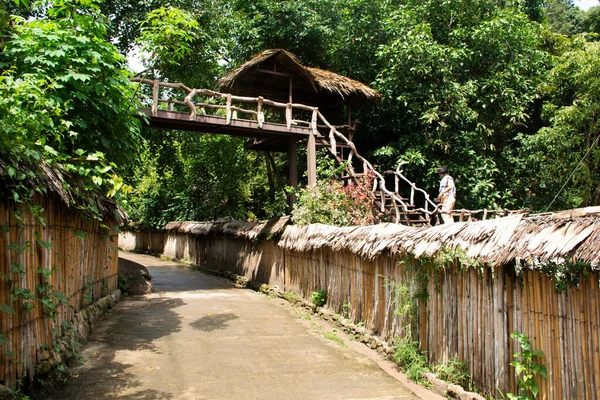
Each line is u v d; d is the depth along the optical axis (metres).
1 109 4.15
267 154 14.63
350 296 7.39
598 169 12.41
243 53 15.76
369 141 15.13
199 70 14.15
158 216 23.23
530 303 3.77
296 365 5.61
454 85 12.62
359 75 14.76
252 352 6.11
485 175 13.05
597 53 11.63
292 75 12.10
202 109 10.33
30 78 5.38
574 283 3.39
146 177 22.81
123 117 6.73
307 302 8.92
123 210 8.02
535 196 13.98
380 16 14.30
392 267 6.07
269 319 8.18
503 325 4.05
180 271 16.59
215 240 16.00
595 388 3.19
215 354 5.97
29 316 4.29
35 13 10.18
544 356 3.61
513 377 3.94
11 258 3.98
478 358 4.38
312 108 11.58
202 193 20.11
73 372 5.11
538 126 15.35
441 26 14.22
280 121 14.88
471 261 4.21
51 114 5.48
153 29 7.33
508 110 13.31
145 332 7.01
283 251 10.60
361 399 4.56
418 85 12.99
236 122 10.51
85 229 6.69
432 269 5.11
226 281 13.75
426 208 10.95
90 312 6.92
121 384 4.80
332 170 10.77
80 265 6.52
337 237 7.50
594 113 11.79
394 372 5.40
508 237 3.81
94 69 6.06
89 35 6.48
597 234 3.08
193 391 4.68
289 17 14.92
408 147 13.47
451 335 4.79
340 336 7.05
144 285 11.05
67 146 6.22
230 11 15.73
